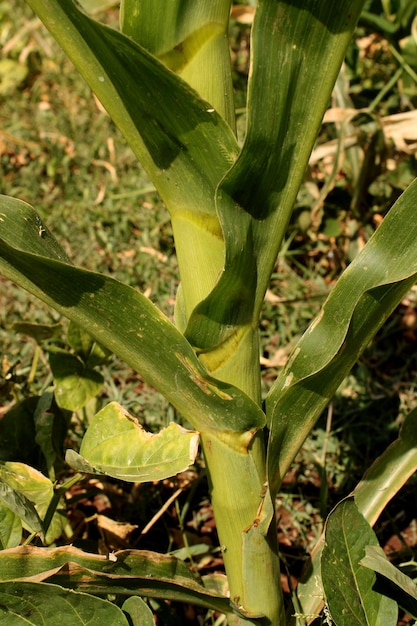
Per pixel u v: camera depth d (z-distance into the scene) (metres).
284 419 0.61
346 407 0.92
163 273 1.11
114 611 0.60
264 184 0.57
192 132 0.56
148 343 0.59
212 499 0.63
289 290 1.09
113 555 0.60
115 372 0.96
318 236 1.16
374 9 1.13
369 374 0.95
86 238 1.19
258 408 0.60
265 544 0.62
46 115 1.50
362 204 1.17
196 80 0.58
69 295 0.58
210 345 0.60
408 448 0.68
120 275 1.11
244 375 0.61
